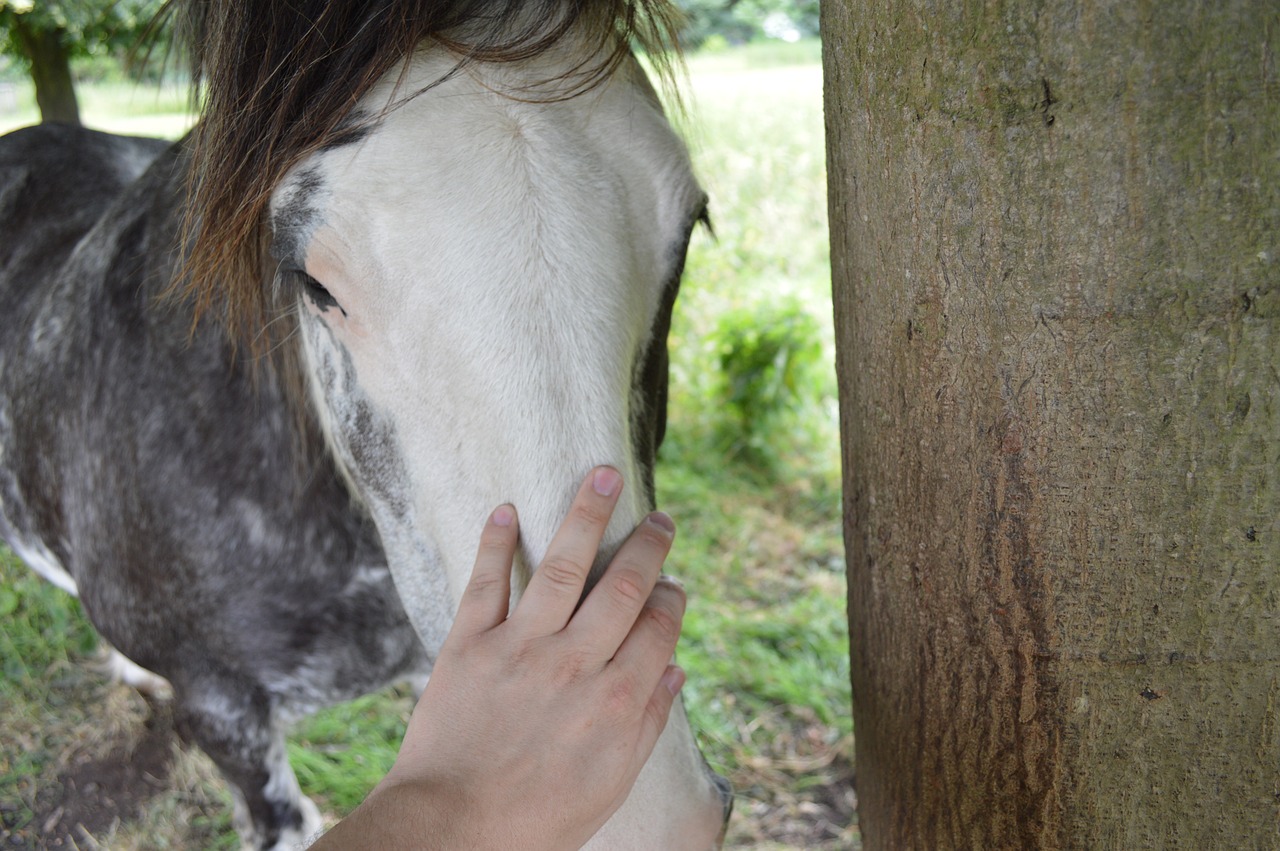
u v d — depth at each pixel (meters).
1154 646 0.77
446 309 0.86
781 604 2.85
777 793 2.20
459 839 0.72
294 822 1.58
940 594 0.88
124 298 1.43
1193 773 0.79
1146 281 0.68
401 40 0.87
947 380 0.80
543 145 0.88
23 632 2.51
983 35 0.68
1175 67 0.63
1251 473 0.70
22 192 1.91
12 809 2.09
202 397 1.35
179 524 1.37
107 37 3.10
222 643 1.42
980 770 0.90
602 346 0.87
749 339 3.63
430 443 0.91
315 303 0.97
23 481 1.72
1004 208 0.72
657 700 0.85
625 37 0.95
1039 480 0.77
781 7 12.80
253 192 0.92
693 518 3.21
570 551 0.80
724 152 5.95
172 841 2.04
